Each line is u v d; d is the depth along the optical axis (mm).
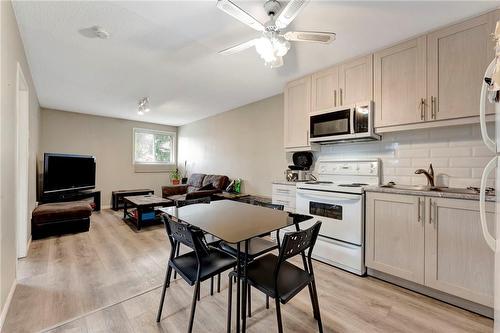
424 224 1944
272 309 1848
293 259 2779
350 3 1750
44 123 5055
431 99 2092
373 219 2271
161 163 6848
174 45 2422
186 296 2016
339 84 2760
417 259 1983
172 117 5984
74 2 1796
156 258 2787
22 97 2793
